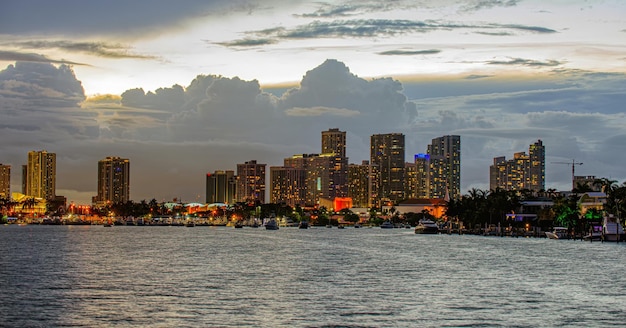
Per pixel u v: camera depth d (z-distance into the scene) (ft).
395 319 257.96
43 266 464.24
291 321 253.65
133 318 258.16
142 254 589.73
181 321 252.83
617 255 560.61
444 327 245.04
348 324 248.93
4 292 325.42
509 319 258.98
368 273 415.44
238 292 325.83
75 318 257.96
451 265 472.85
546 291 332.60
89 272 420.36
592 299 307.37
